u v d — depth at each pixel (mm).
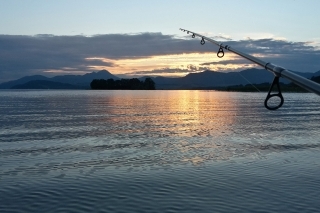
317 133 27281
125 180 14961
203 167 17000
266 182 14805
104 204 12461
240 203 12594
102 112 45500
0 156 19109
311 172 16297
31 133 27016
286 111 46812
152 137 25312
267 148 21453
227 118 38312
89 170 16406
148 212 11844
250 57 6422
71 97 95188
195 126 31469
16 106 56750
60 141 23578
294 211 11992
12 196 13203
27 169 16594
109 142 23234
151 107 55312
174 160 18328
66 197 13086
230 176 15578
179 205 12398
